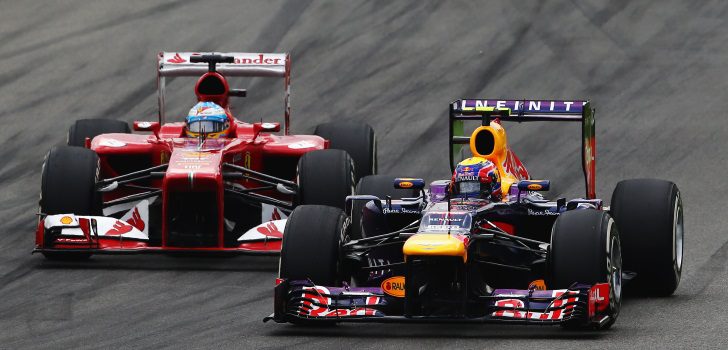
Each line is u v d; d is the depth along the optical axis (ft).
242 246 164.96
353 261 136.77
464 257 122.62
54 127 260.01
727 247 172.76
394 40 305.53
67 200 168.55
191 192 164.04
